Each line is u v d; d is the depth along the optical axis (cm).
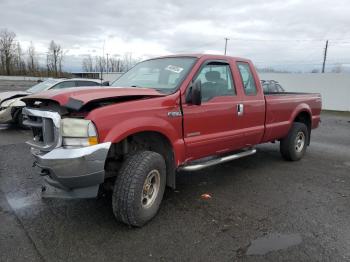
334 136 1123
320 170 636
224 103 482
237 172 608
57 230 366
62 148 336
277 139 648
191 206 441
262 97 566
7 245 333
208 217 408
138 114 370
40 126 361
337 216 420
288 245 345
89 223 383
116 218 372
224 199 470
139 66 523
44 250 326
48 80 1145
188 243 345
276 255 326
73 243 339
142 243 343
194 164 459
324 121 1717
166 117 399
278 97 609
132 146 401
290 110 647
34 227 372
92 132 331
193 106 435
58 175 332
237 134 510
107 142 338
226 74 504
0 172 568
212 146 472
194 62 457
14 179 532
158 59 508
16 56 7788
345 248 341
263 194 494
